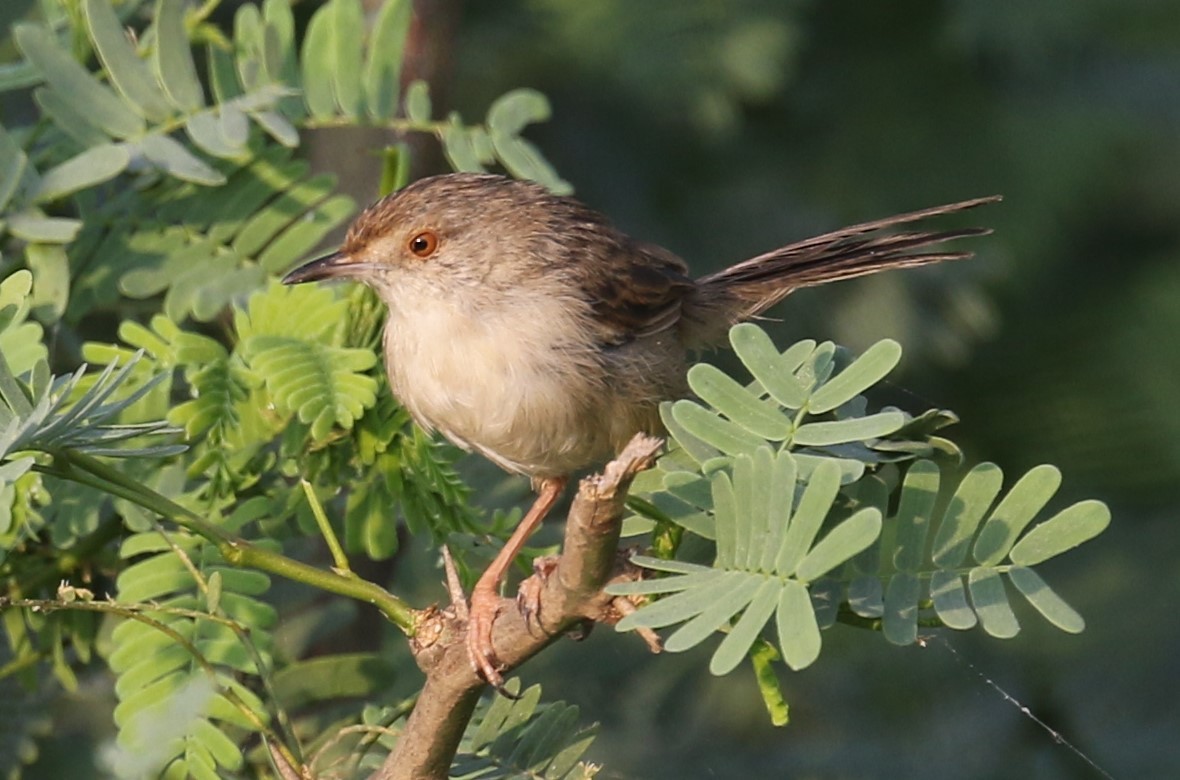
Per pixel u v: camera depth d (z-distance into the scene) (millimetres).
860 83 13414
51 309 8242
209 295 8461
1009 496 6145
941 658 12852
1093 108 13695
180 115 8484
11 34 9719
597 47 12516
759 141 13312
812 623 5371
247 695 7203
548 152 12953
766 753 12102
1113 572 13242
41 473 7207
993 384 13164
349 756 7477
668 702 11914
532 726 7219
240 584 7473
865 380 6262
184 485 8016
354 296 9039
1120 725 12578
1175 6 13922
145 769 6957
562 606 6078
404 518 8125
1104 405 13039
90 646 8453
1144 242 13844
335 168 10039
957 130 13383
